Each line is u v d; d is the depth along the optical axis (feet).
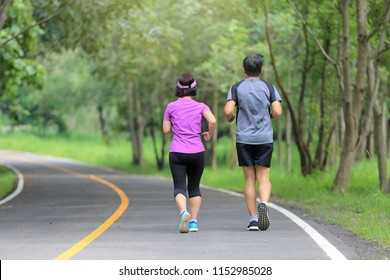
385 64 176.24
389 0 157.79
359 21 162.71
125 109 426.51
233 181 243.60
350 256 75.25
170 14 242.78
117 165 415.03
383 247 84.38
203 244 84.48
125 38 230.48
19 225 108.78
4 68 234.38
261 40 256.11
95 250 80.23
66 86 503.20
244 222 109.29
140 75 315.17
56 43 235.40
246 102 95.30
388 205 135.44
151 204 148.05
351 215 124.16
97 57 228.63
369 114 169.37
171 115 95.96
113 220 114.01
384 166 165.07
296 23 195.72
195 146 95.35
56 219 117.70
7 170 332.19
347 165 169.99
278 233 94.48
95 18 200.13
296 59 245.86
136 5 195.62
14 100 271.49
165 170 378.12
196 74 296.51
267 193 96.32
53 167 389.80
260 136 95.04
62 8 193.36
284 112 281.95
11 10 212.84
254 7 190.70
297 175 221.46
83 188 211.41
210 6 213.05
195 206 97.04
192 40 282.36
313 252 78.02
